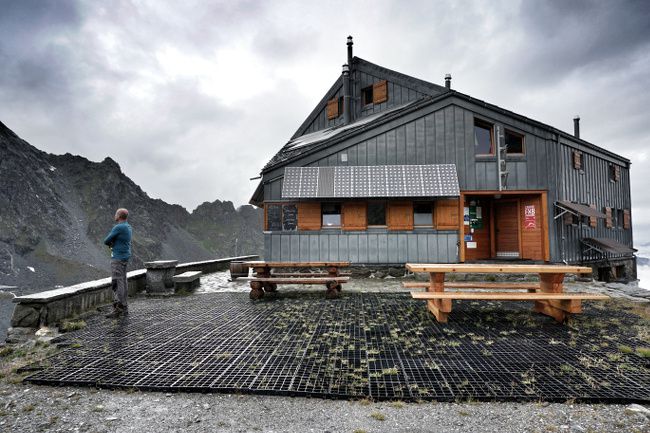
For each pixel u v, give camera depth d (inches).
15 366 168.9
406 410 124.7
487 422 116.8
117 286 267.9
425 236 455.8
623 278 658.8
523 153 463.2
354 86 714.2
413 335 205.8
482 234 508.1
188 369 159.8
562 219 463.5
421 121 469.4
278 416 121.9
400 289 372.5
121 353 182.4
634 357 169.8
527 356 171.6
